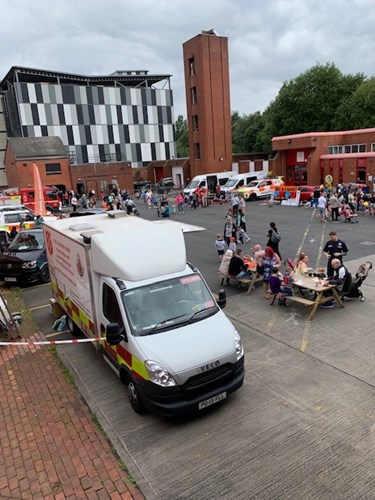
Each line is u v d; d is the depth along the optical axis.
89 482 5.03
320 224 21.70
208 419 6.07
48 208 34.84
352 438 5.45
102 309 7.20
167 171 59.75
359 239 17.42
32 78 66.31
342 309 9.86
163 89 75.31
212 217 27.27
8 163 52.81
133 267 6.74
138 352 5.93
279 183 36.81
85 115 68.81
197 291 6.97
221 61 47.38
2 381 7.68
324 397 6.41
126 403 6.65
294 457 5.19
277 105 55.31
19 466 5.40
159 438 5.73
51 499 4.82
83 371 7.84
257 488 4.74
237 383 6.22
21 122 63.78
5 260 13.54
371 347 7.89
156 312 6.47
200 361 5.82
